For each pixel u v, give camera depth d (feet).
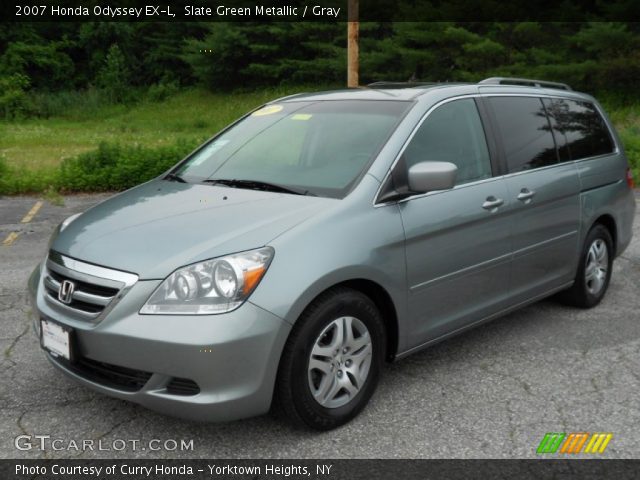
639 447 10.50
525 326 16.02
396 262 11.42
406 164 12.12
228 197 11.87
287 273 9.95
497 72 106.01
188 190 12.56
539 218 14.67
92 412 11.53
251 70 133.08
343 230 10.77
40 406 11.72
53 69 149.07
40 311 10.87
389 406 11.85
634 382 12.90
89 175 36.96
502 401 12.07
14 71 140.56
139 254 10.12
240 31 134.31
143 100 144.66
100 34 151.53
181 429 10.98
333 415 10.82
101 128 111.45
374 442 10.62
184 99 140.87
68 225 12.11
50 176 37.14
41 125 112.88
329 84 131.13
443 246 12.30
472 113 13.98
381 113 13.08
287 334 9.90
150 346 9.48
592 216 16.53
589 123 17.62
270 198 11.58
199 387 9.52
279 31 130.00
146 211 11.61
